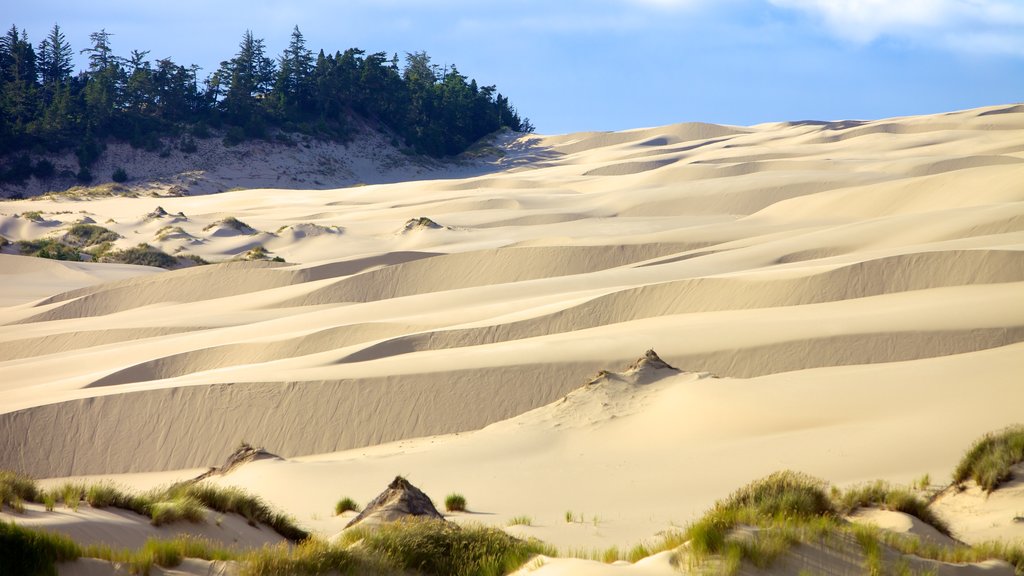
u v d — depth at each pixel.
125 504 27.19
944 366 64.44
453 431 77.94
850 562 19.88
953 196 169.12
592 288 121.50
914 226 135.88
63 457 79.56
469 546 24.34
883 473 41.44
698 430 56.34
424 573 23.17
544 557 21.61
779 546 19.55
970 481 31.56
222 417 81.12
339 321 115.88
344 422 79.62
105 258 195.38
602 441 57.75
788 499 26.08
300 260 191.62
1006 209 131.62
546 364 82.25
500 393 80.38
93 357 110.81
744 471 45.78
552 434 59.88
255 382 83.31
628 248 156.38
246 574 20.83
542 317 103.44
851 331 82.38
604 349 84.81
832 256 130.38
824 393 60.25
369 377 82.44
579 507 42.19
